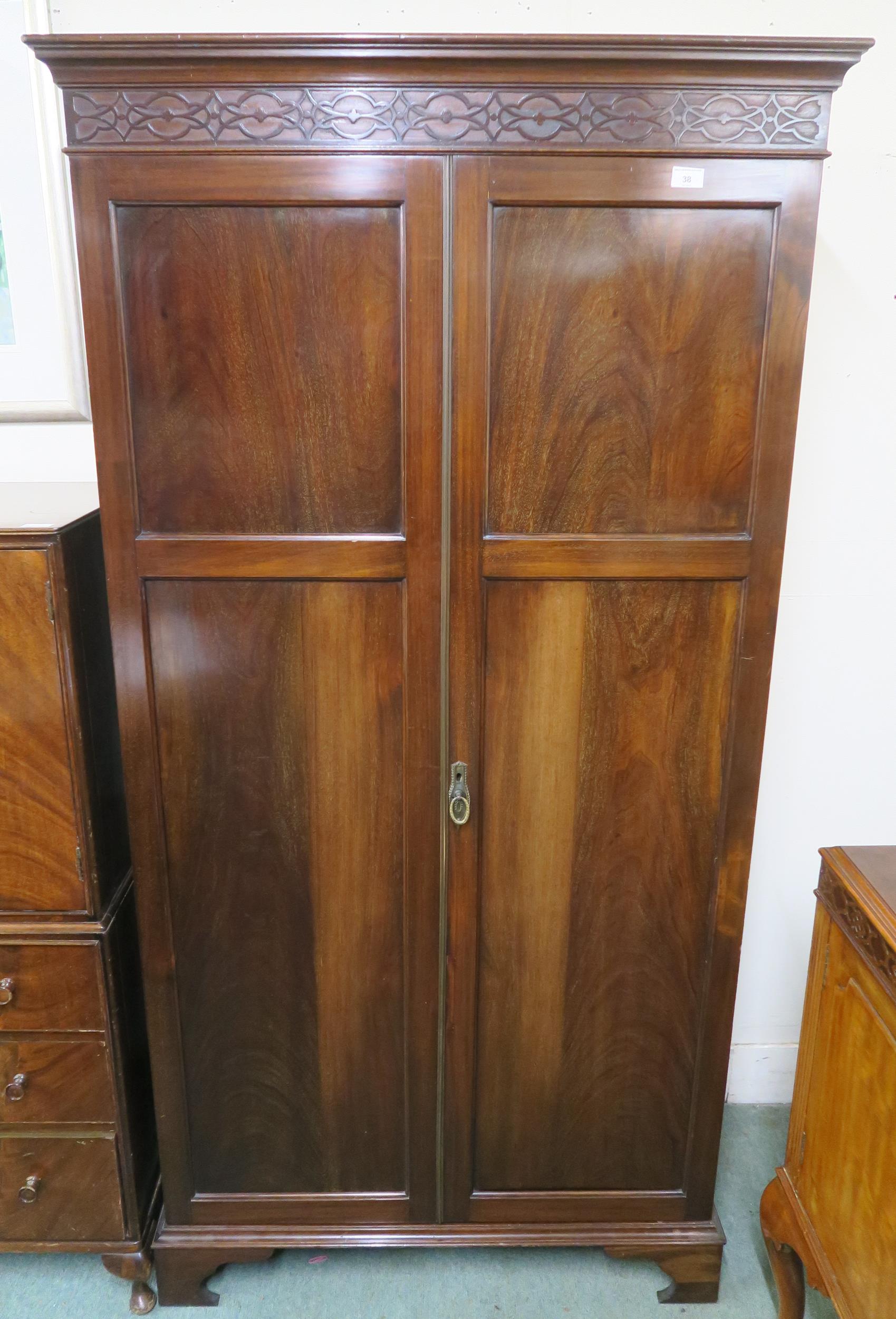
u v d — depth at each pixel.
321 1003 1.44
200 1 1.51
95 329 1.17
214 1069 1.47
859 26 1.54
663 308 1.18
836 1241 1.25
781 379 1.20
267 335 1.18
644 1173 1.54
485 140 1.12
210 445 1.21
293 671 1.30
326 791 1.35
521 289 1.17
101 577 1.43
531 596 1.27
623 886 1.40
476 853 1.36
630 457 1.23
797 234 1.15
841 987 1.27
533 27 1.54
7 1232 1.53
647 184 1.13
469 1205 1.54
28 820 1.35
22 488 1.64
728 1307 1.55
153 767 1.33
